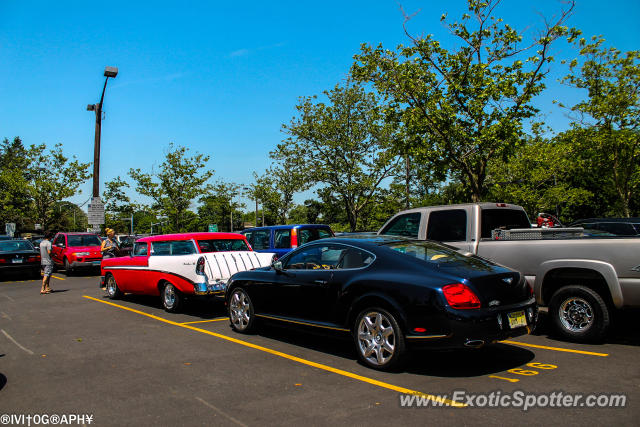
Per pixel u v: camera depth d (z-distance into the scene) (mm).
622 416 3795
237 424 3770
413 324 4867
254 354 5984
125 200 30031
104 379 5023
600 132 23484
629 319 7711
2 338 7148
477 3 14156
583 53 22375
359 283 5414
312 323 6035
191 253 9188
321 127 27938
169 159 28562
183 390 4621
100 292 12742
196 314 9141
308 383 4773
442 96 14812
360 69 15422
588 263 5949
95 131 19047
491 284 4934
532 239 6645
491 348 6070
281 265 6602
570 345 6148
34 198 30516
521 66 13906
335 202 30031
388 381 4793
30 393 4609
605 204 38500
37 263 17016
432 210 7805
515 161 28125
